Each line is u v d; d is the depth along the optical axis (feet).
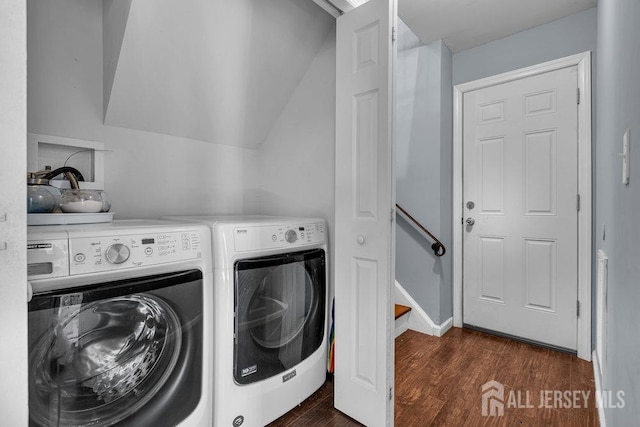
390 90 4.66
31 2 4.66
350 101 5.13
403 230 9.00
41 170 4.79
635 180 2.61
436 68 8.38
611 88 4.24
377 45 4.75
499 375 6.30
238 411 4.32
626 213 3.02
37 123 4.74
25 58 2.06
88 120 5.26
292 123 7.01
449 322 8.76
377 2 4.75
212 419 4.17
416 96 8.77
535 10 7.05
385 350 4.60
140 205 5.94
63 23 4.96
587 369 6.51
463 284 8.84
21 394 2.09
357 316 5.00
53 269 2.84
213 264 4.22
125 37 4.67
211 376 4.15
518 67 7.91
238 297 4.34
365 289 4.90
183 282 3.75
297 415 5.09
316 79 6.52
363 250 4.92
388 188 4.63
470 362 6.82
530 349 7.45
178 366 3.71
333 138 6.23
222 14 5.24
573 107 7.19
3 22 1.97
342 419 5.00
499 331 8.22
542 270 7.59
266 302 4.71
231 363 4.25
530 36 7.74
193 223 4.32
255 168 7.76
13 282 2.05
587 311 6.93
